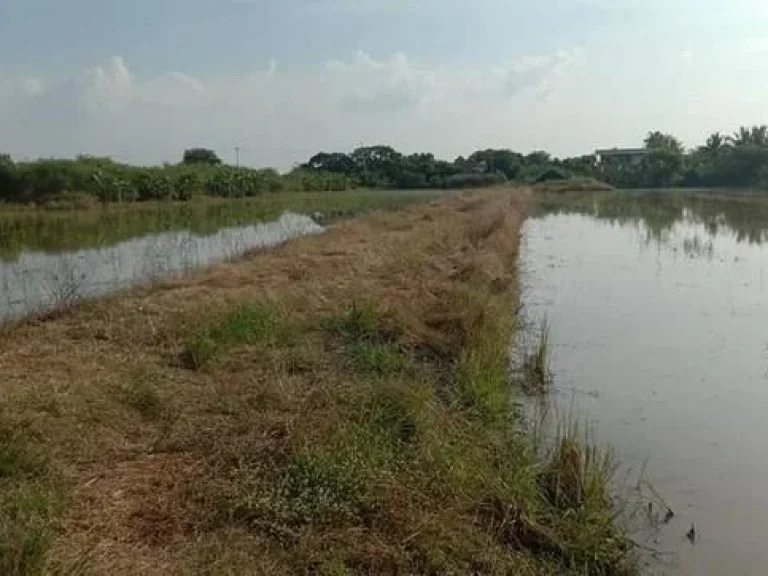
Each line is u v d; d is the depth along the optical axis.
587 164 99.62
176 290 13.10
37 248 22.47
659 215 44.59
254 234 27.14
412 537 5.25
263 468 5.95
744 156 83.94
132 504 5.50
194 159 76.00
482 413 8.06
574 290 17.83
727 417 9.02
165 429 6.86
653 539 6.21
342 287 13.51
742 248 26.98
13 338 9.69
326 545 5.09
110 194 42.53
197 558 4.85
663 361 11.49
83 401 7.04
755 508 6.73
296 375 8.50
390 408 7.04
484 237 22.95
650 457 7.80
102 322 10.47
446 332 11.05
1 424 6.21
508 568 5.26
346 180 78.06
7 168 40.16
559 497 6.30
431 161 89.75
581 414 9.05
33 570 4.36
